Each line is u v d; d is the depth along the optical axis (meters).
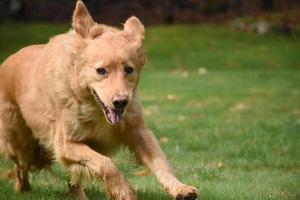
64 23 41.88
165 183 7.08
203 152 12.12
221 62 32.22
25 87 7.99
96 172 7.09
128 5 43.59
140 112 7.53
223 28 39.28
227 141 12.80
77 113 7.32
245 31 38.88
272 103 20.52
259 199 8.26
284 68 31.80
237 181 9.77
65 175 9.26
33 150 8.60
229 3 44.06
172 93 22.62
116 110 6.94
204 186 9.07
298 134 13.60
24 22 40.97
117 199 7.01
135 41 7.29
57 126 7.52
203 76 28.09
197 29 37.97
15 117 8.34
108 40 7.15
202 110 18.56
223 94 22.56
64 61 7.32
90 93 7.19
